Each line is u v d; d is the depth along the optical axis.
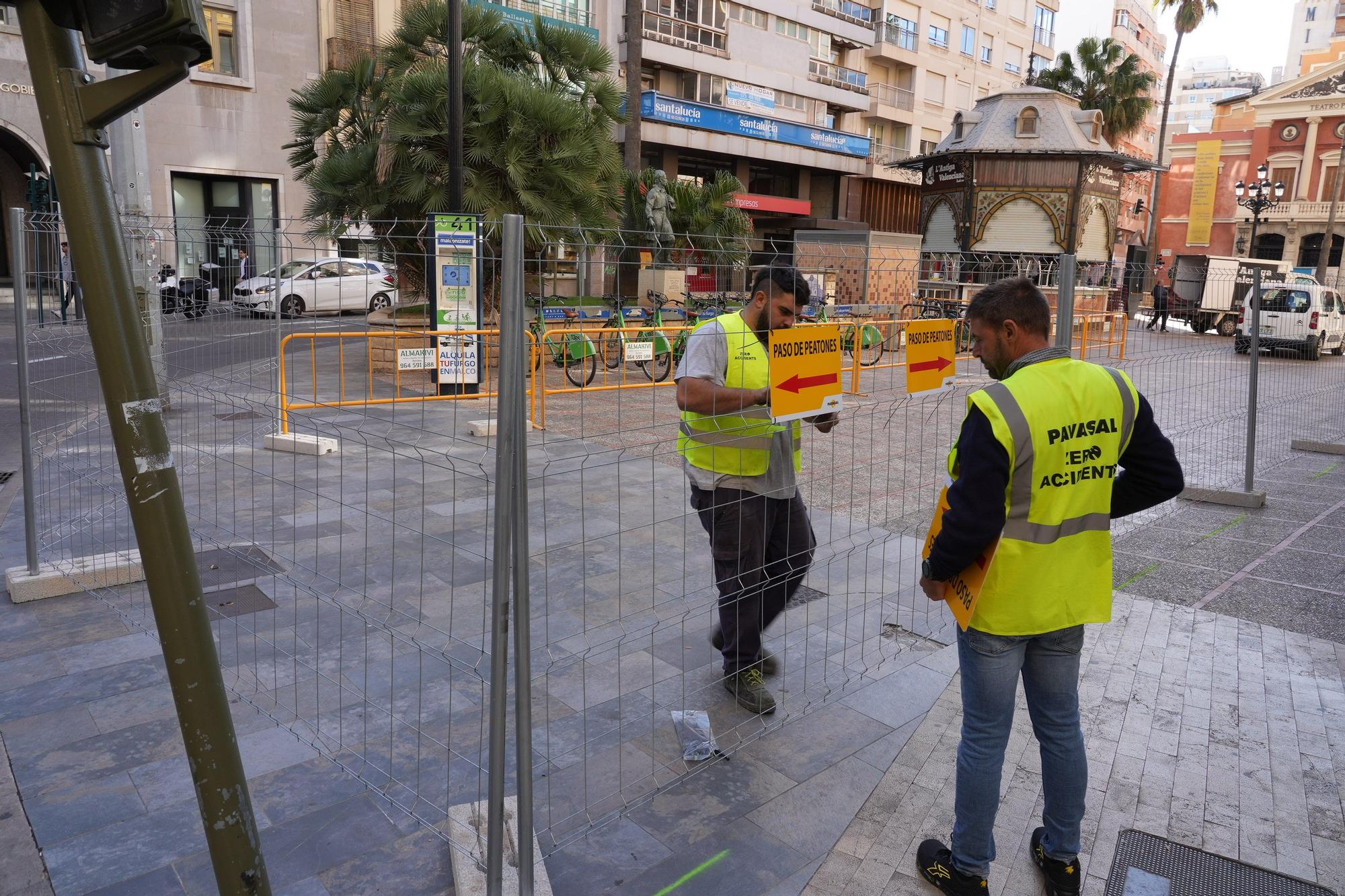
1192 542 6.00
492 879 2.23
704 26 30.91
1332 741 3.36
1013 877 2.58
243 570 4.80
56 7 1.42
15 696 3.50
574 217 12.85
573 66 14.29
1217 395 9.49
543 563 5.04
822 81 36.56
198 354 4.52
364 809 2.82
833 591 4.83
